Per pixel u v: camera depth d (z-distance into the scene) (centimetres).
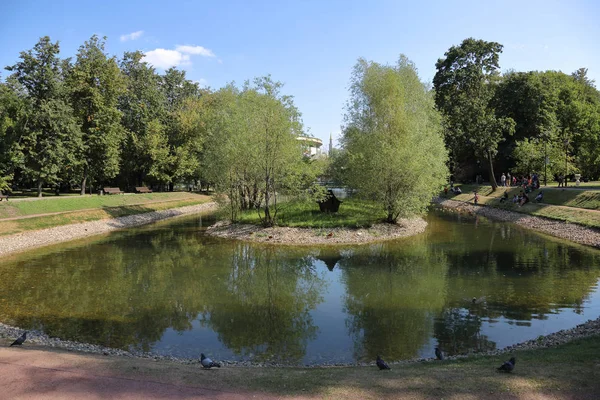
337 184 4697
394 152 3195
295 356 1146
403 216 3622
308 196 3566
